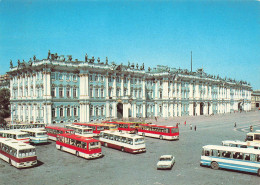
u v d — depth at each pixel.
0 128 58.75
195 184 23.44
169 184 23.44
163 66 110.44
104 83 81.94
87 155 32.19
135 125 56.31
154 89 104.94
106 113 82.12
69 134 38.59
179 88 108.25
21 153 28.14
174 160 31.19
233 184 23.44
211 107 129.25
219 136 52.97
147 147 41.03
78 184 23.47
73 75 76.31
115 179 24.81
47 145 42.72
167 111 101.44
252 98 199.38
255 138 41.16
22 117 80.06
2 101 100.38
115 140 39.16
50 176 25.77
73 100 75.50
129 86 90.62
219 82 136.88
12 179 24.84
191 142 45.62
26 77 78.50
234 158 27.19
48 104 69.19
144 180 24.48
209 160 28.62
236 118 104.00
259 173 25.67
